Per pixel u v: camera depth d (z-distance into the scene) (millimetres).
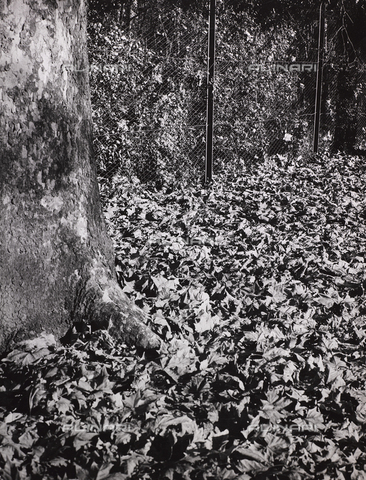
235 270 5152
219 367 3543
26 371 3205
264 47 9852
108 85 7586
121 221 6414
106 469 2584
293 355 3789
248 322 4188
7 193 3350
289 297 4734
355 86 12289
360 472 2912
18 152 3355
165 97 8164
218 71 9062
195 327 3936
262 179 9008
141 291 4352
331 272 5395
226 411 3107
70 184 3648
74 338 3564
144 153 8141
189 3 8195
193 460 2707
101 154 7707
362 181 9609
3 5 3184
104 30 7395
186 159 8555
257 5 9500
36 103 3395
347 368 3771
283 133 10656
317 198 8133
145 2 7715
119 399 3020
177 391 3232
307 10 10500
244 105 9641
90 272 3725
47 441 2742
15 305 3424
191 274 4883
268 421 3100
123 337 3605
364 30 12164
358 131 13609
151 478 2633
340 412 3305
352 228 7004
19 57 3281
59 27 3475
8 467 2545
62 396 3010
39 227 3484
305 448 3000
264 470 2758
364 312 4680
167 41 8055
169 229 6262
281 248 5902
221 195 7887
